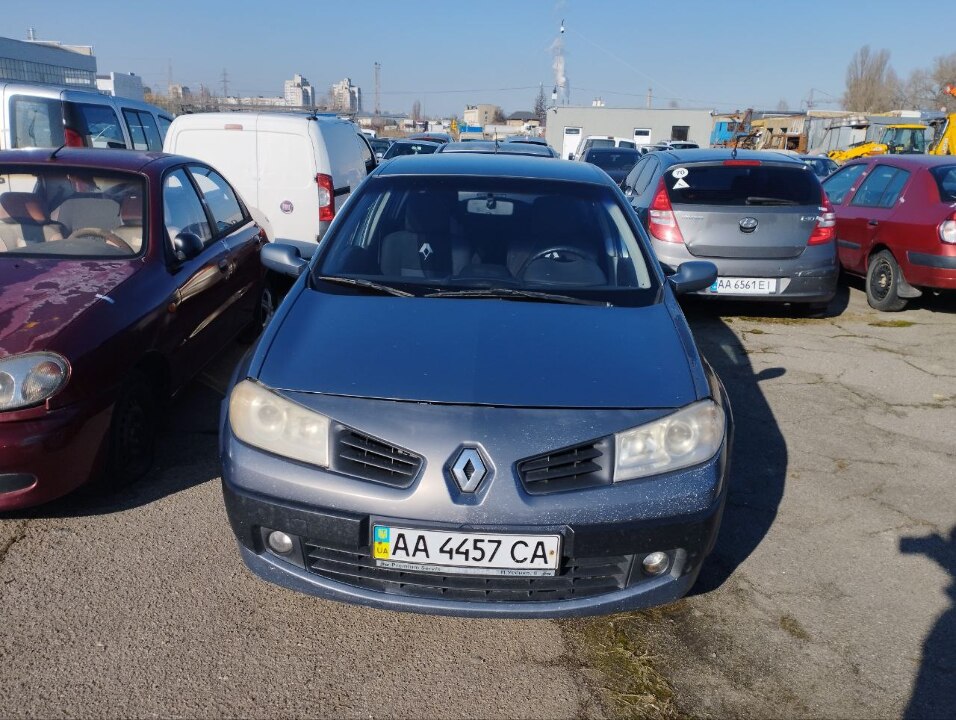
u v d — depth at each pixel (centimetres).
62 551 314
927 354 636
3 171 432
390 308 308
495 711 243
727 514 369
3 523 333
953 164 762
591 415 254
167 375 395
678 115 5331
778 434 466
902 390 548
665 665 266
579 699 249
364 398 257
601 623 286
